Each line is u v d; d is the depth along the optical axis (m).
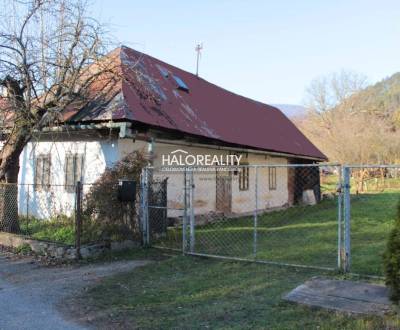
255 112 23.59
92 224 9.35
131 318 5.18
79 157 12.63
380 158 38.78
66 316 5.32
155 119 12.24
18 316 5.34
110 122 11.17
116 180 9.89
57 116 10.73
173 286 6.56
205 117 16.12
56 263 8.48
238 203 17.78
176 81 16.95
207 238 11.19
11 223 10.92
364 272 6.94
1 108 10.66
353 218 14.66
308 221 14.74
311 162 25.77
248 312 5.23
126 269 7.86
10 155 11.13
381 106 54.22
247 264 7.86
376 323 4.59
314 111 55.50
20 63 10.27
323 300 5.46
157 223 10.87
